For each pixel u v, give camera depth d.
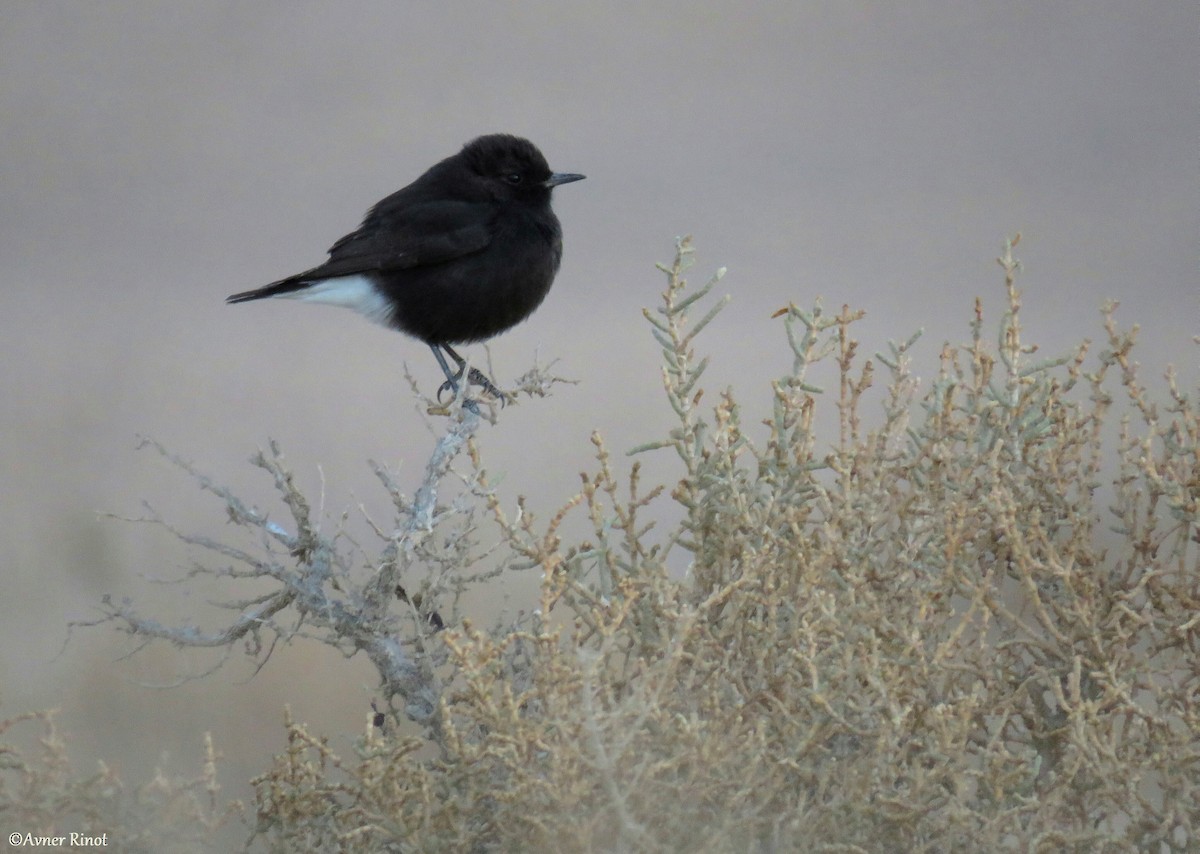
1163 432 8.07
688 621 6.61
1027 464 8.06
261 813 7.07
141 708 12.01
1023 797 6.88
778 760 6.71
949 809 6.63
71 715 11.86
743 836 6.63
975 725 7.32
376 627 7.63
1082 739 6.83
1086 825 7.24
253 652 7.76
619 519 7.62
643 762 6.41
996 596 7.83
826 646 7.20
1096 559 7.74
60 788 6.78
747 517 7.53
